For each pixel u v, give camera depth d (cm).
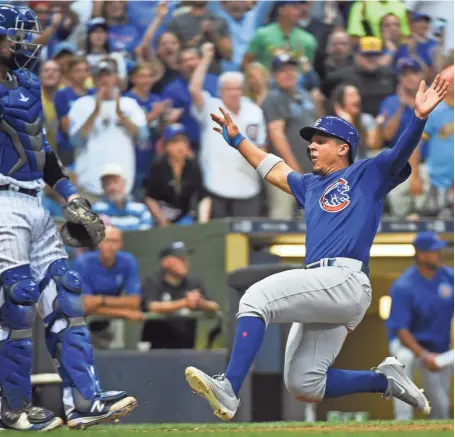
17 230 1775
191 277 3023
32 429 1777
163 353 2559
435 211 3731
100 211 3444
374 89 3866
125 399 1777
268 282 1594
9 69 1828
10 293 1762
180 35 3775
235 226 2972
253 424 2027
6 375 1780
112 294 3019
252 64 3781
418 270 2919
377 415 2919
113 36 3766
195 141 3641
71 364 1784
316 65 3894
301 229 3030
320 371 1709
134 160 3609
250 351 1570
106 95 3606
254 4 3903
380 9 3956
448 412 2919
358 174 1636
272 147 3656
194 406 2541
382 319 3225
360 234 1611
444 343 2945
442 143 3744
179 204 3550
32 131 1816
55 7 3753
